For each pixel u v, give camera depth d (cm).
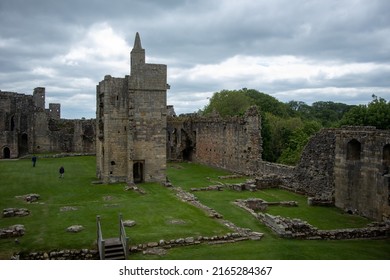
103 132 5294
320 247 2762
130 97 5203
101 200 4138
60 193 4506
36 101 11725
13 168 6569
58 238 2805
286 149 9506
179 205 3891
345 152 4031
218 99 12644
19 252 2527
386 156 3484
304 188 4809
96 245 2669
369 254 2620
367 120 6950
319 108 17512
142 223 3228
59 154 8831
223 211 3819
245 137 6312
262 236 3031
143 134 5297
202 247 2747
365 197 3725
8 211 3444
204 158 7969
